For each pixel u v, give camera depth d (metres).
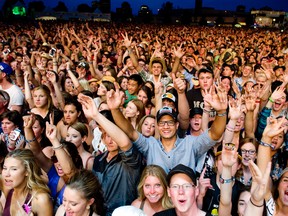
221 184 3.02
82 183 2.95
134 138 3.65
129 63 8.98
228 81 6.70
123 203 3.63
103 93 5.98
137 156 3.59
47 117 5.49
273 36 27.66
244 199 3.33
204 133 3.67
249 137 4.39
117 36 22.92
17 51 11.98
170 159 3.66
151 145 3.75
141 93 5.81
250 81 7.64
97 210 3.08
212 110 4.77
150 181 3.28
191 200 2.83
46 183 3.60
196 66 9.70
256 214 2.73
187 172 2.85
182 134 4.68
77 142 4.27
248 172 4.11
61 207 3.19
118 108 3.53
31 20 40.56
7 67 6.04
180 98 4.61
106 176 3.65
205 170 3.67
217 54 14.84
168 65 10.50
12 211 3.33
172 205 3.28
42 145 4.67
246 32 35.81
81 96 3.49
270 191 3.28
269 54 15.16
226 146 3.01
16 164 3.21
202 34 30.36
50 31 23.33
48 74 6.41
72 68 9.45
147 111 5.80
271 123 3.39
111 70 7.98
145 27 41.84
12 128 4.57
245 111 5.05
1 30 21.31
